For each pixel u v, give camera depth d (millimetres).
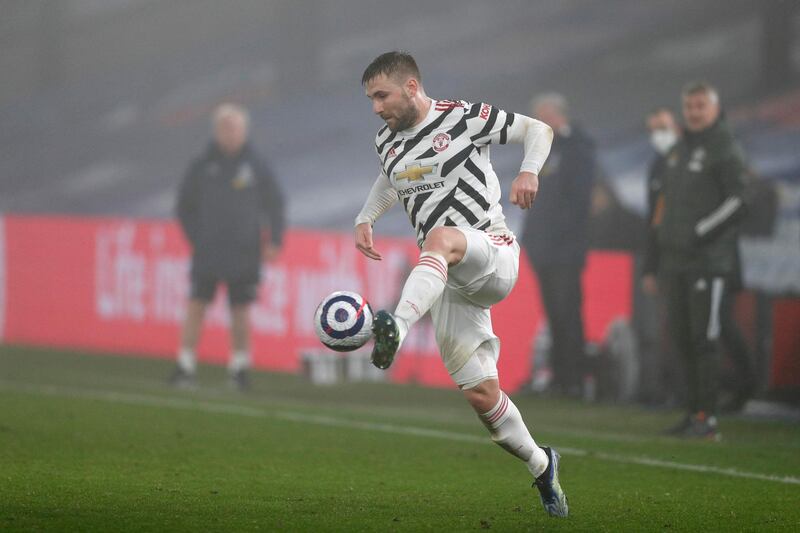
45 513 16031
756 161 54031
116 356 48500
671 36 67938
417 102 16750
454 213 16812
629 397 36562
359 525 15859
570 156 36781
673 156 29219
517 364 39344
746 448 26547
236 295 39219
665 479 21484
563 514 16891
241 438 25797
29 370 42781
